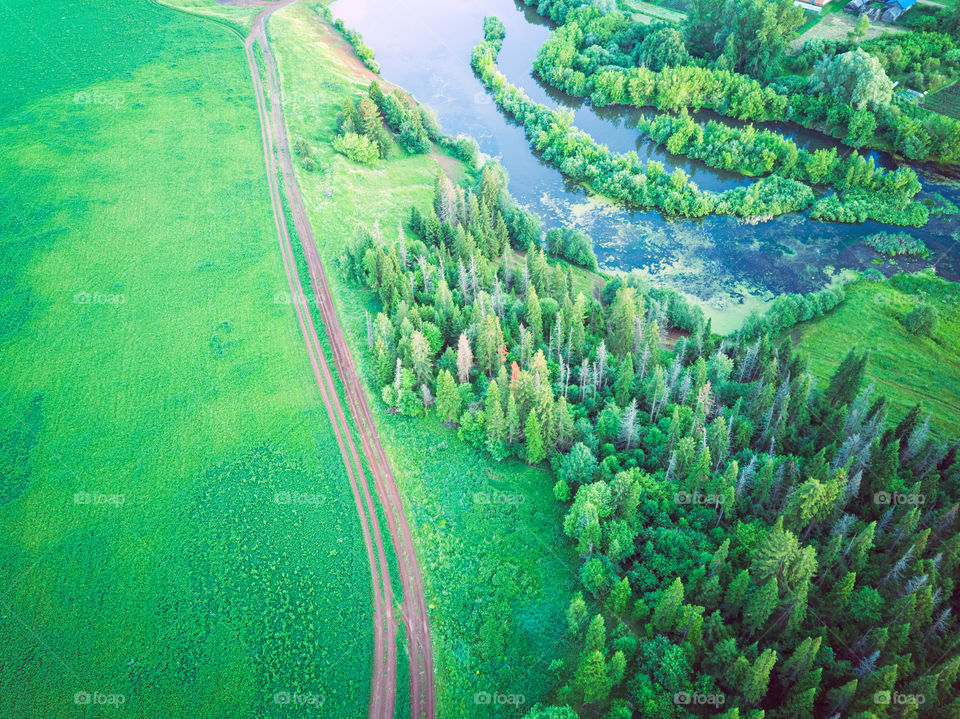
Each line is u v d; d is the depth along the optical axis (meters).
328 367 125.81
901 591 76.81
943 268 150.62
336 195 168.00
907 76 194.75
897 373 124.12
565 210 177.00
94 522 101.25
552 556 92.94
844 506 87.56
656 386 103.44
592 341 122.81
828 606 77.38
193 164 175.88
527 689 80.88
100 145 179.12
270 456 110.62
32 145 176.62
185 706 82.69
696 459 93.38
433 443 110.94
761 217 168.50
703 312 141.50
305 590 93.31
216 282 143.00
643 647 76.44
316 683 84.62
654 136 195.62
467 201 162.25
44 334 130.38
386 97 195.38
